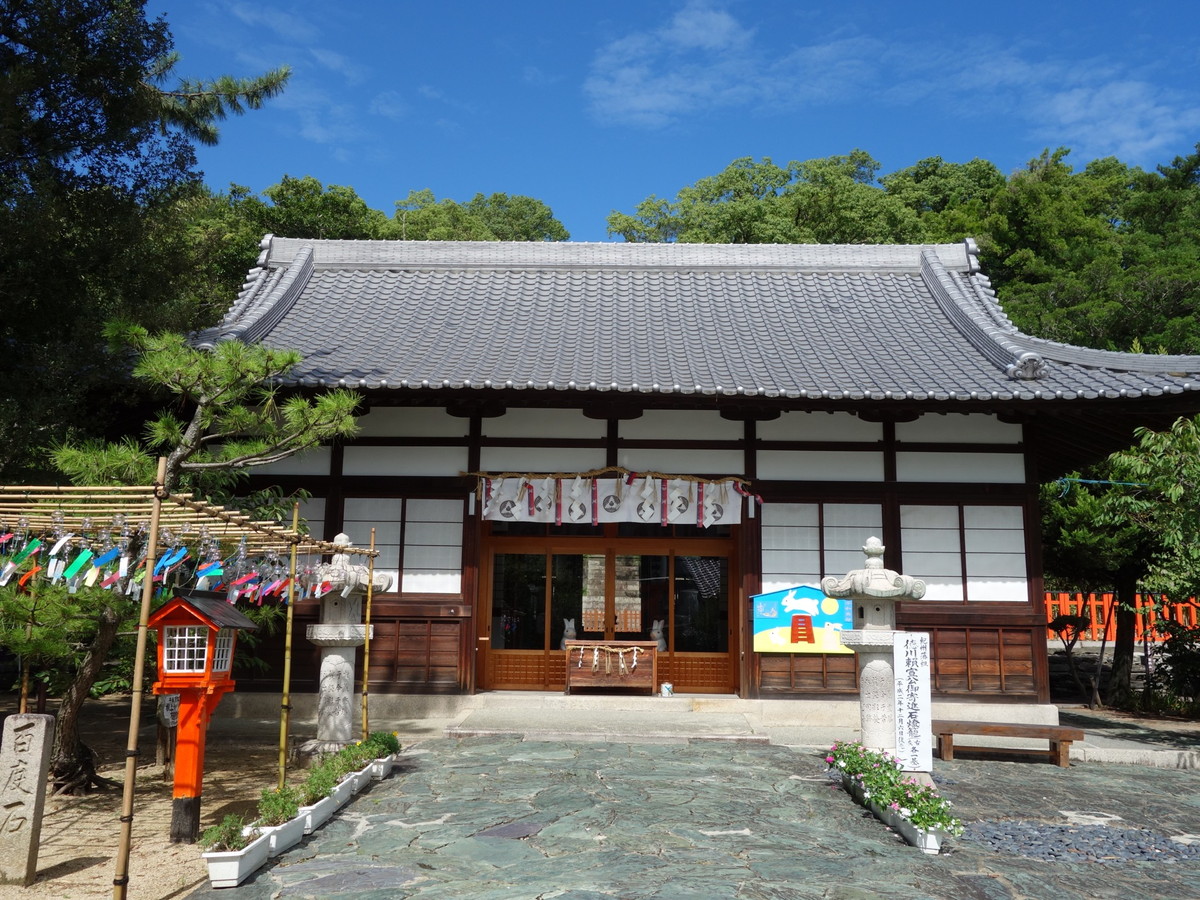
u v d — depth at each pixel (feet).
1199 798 27.32
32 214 29.58
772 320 46.65
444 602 39.55
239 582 21.83
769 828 22.27
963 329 44.45
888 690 26.94
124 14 32.76
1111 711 48.32
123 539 20.58
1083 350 38.81
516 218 162.30
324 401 25.08
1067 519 51.70
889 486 39.73
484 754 31.09
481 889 17.49
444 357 39.70
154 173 35.78
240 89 38.06
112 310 33.58
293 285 48.29
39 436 30.53
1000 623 38.50
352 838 21.09
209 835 19.29
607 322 45.91
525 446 40.52
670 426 40.57
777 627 38.91
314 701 38.68
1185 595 41.93
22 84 29.32
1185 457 32.01
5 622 24.04
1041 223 114.32
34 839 18.72
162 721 27.12
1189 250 114.83
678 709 38.88
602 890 17.44
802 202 112.98
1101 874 19.63
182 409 37.29
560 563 44.39
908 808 21.77
